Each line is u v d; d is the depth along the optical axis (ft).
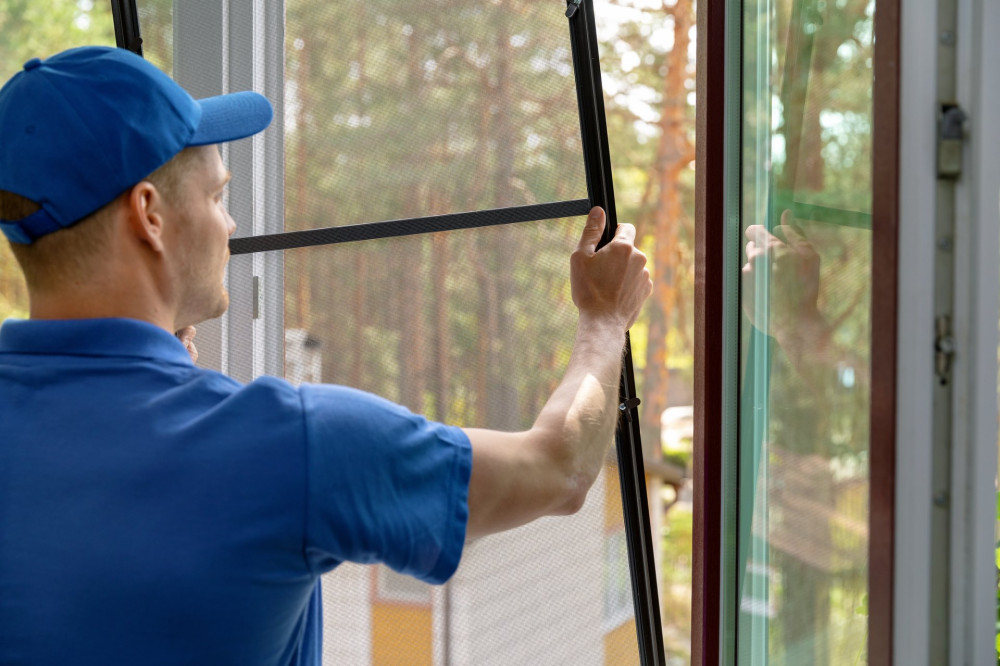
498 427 5.77
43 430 2.83
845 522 3.40
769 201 4.14
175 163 3.07
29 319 3.01
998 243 2.79
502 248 5.57
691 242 35.17
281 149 5.88
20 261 3.02
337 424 2.81
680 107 34.63
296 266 5.97
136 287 3.01
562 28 5.21
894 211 2.86
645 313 35.60
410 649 6.03
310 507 2.74
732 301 4.34
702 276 4.48
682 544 36.94
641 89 34.88
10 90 2.95
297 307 6.00
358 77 5.67
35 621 2.69
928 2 2.78
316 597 3.28
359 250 5.83
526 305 5.58
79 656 2.67
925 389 2.84
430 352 5.81
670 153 34.88
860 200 3.21
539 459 3.26
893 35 2.85
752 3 4.23
